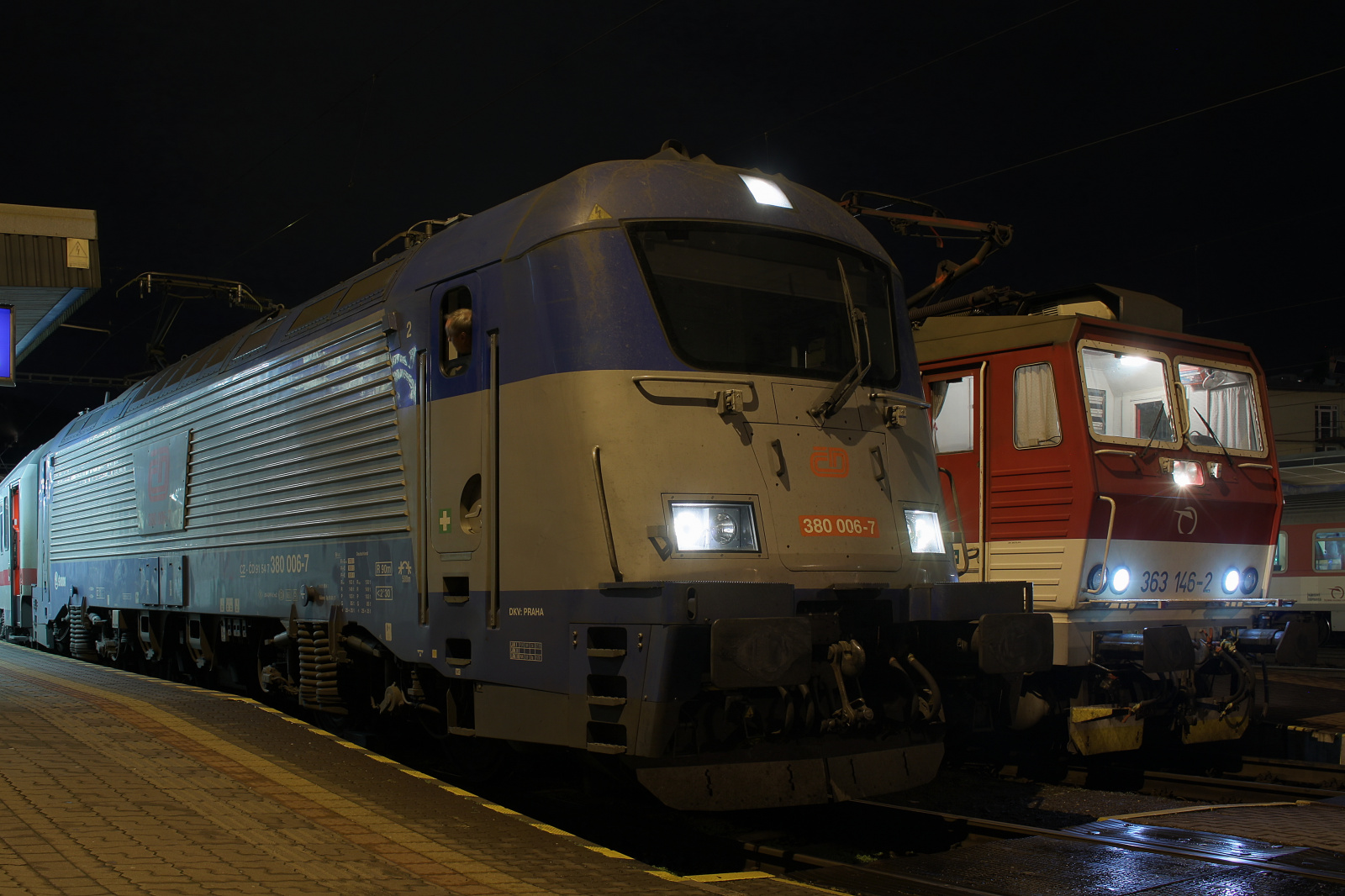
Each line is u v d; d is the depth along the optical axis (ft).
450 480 21.70
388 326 23.93
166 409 38.83
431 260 23.49
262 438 30.42
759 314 20.88
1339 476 67.46
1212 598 32.78
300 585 27.68
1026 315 32.78
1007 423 31.48
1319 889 17.57
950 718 22.34
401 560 23.21
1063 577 29.53
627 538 18.44
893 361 22.94
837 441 20.85
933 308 37.78
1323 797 25.76
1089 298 33.50
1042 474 30.37
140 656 45.09
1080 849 20.11
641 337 19.38
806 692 19.11
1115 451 30.01
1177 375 32.35
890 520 21.18
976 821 21.89
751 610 17.94
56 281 47.73
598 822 22.95
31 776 18.21
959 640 21.15
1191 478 31.78
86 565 48.11
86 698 28.09
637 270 19.79
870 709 19.74
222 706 27.35
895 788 20.68
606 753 18.13
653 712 17.40
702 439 19.31
